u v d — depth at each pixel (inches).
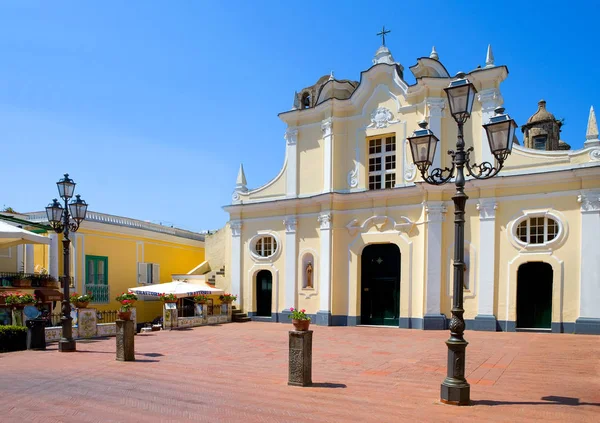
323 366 447.5
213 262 1180.5
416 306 808.9
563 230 711.1
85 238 967.6
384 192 840.9
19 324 625.9
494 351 526.3
